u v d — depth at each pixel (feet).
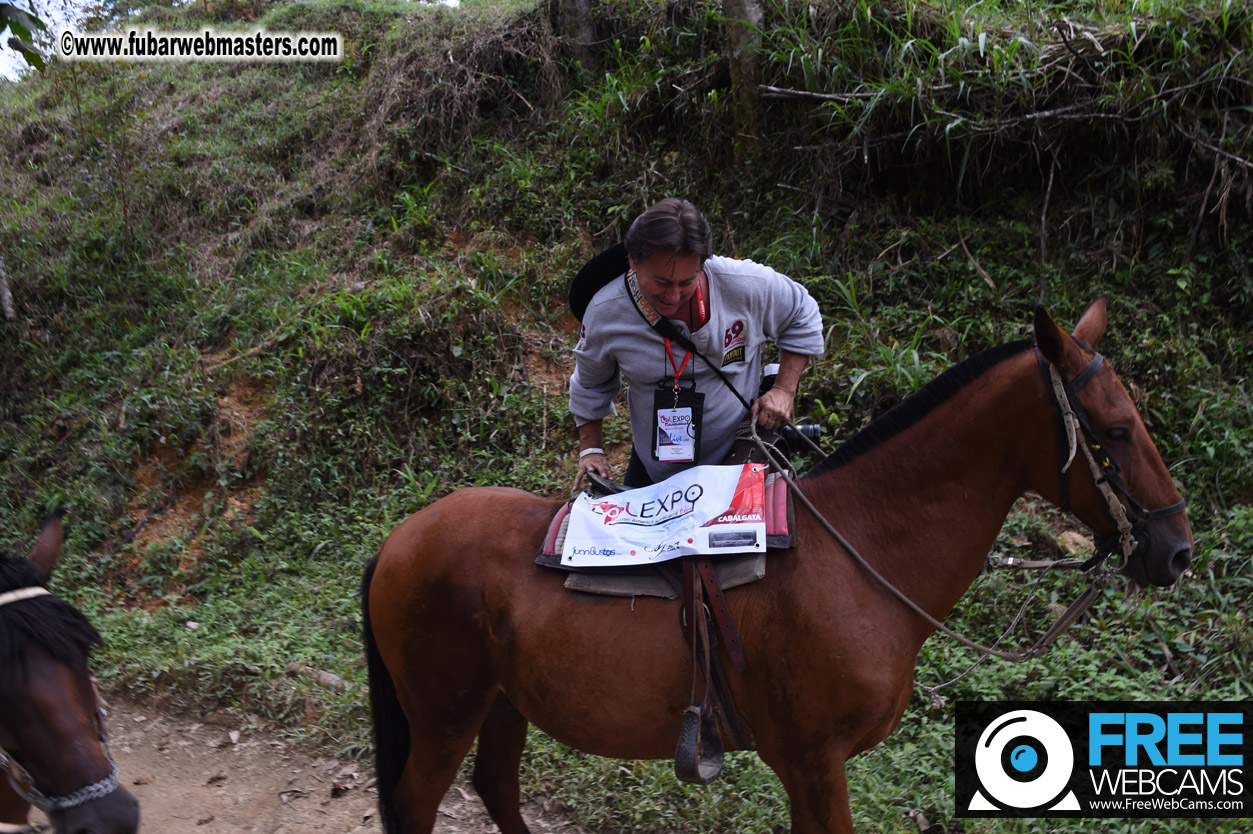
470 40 27.48
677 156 22.99
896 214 19.79
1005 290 18.07
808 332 8.81
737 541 7.72
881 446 8.11
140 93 34.35
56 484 21.68
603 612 8.07
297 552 18.33
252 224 26.81
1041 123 18.24
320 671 14.90
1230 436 15.30
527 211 23.38
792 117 21.07
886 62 19.52
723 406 8.77
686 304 8.15
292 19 35.99
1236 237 17.25
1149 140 17.76
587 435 9.66
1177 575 7.59
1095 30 18.57
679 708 7.94
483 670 8.70
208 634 16.44
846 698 7.54
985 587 14.01
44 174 33.06
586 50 25.95
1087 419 7.46
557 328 21.49
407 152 26.09
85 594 18.57
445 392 19.92
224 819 12.17
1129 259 17.84
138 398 22.09
